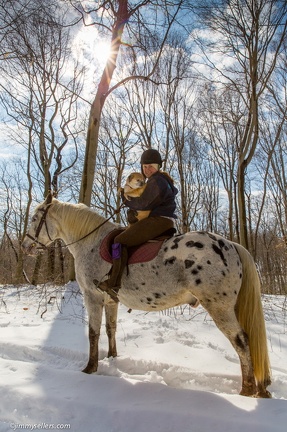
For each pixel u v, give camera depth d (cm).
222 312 385
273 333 606
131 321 670
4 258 2823
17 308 805
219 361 486
